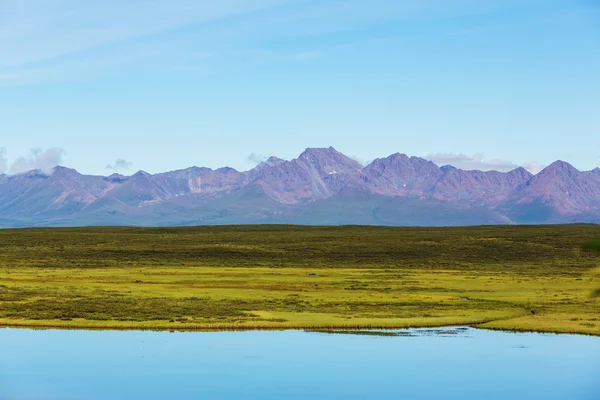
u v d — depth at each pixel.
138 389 54.56
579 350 68.00
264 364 62.38
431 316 85.12
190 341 71.75
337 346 69.19
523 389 54.12
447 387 55.06
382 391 54.06
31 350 67.12
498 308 91.50
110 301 93.44
